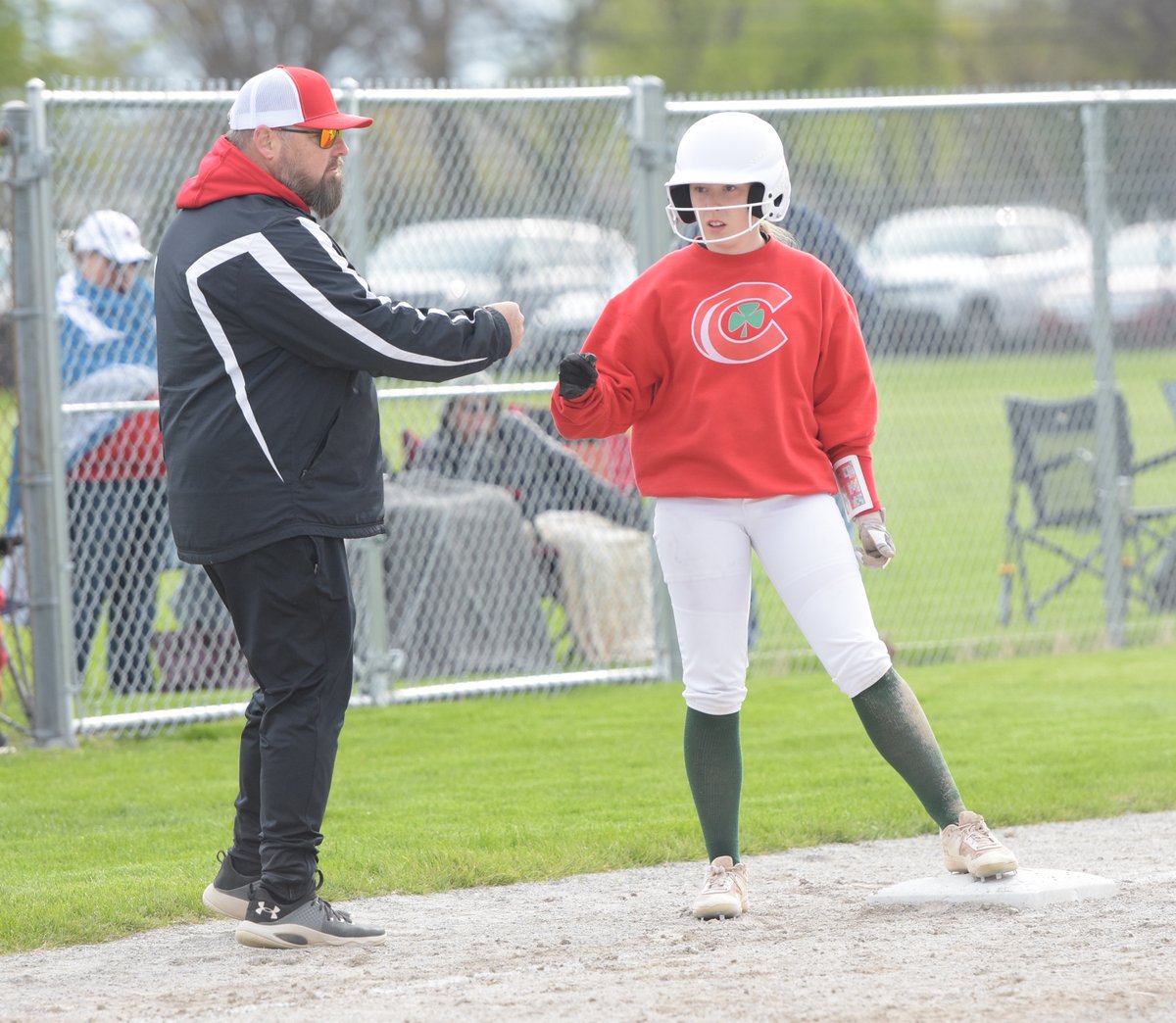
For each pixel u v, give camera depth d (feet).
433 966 51.60
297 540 52.85
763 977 48.70
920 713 58.08
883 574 140.15
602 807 74.43
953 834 58.23
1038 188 153.48
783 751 85.71
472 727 93.81
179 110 98.22
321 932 54.34
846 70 490.90
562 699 102.12
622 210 118.42
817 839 68.85
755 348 55.98
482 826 70.69
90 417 94.53
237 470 52.49
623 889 62.03
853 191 131.44
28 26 324.19
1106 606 116.67
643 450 57.77
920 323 179.93
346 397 53.42
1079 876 58.29
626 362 57.11
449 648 104.12
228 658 98.89
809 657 112.47
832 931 54.19
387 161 110.73
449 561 104.17
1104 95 112.06
